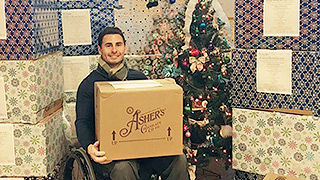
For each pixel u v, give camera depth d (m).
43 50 2.74
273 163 2.55
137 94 2.12
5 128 2.64
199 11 3.28
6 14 2.54
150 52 3.42
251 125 2.62
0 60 2.58
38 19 2.64
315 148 2.38
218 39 3.30
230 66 3.28
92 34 3.21
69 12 3.15
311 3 2.32
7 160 2.68
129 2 3.35
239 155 2.70
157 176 2.37
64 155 3.09
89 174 2.13
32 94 2.59
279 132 2.50
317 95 2.36
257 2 2.51
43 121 2.68
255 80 2.57
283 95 2.48
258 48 2.55
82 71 3.21
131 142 2.15
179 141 2.21
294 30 2.40
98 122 2.17
